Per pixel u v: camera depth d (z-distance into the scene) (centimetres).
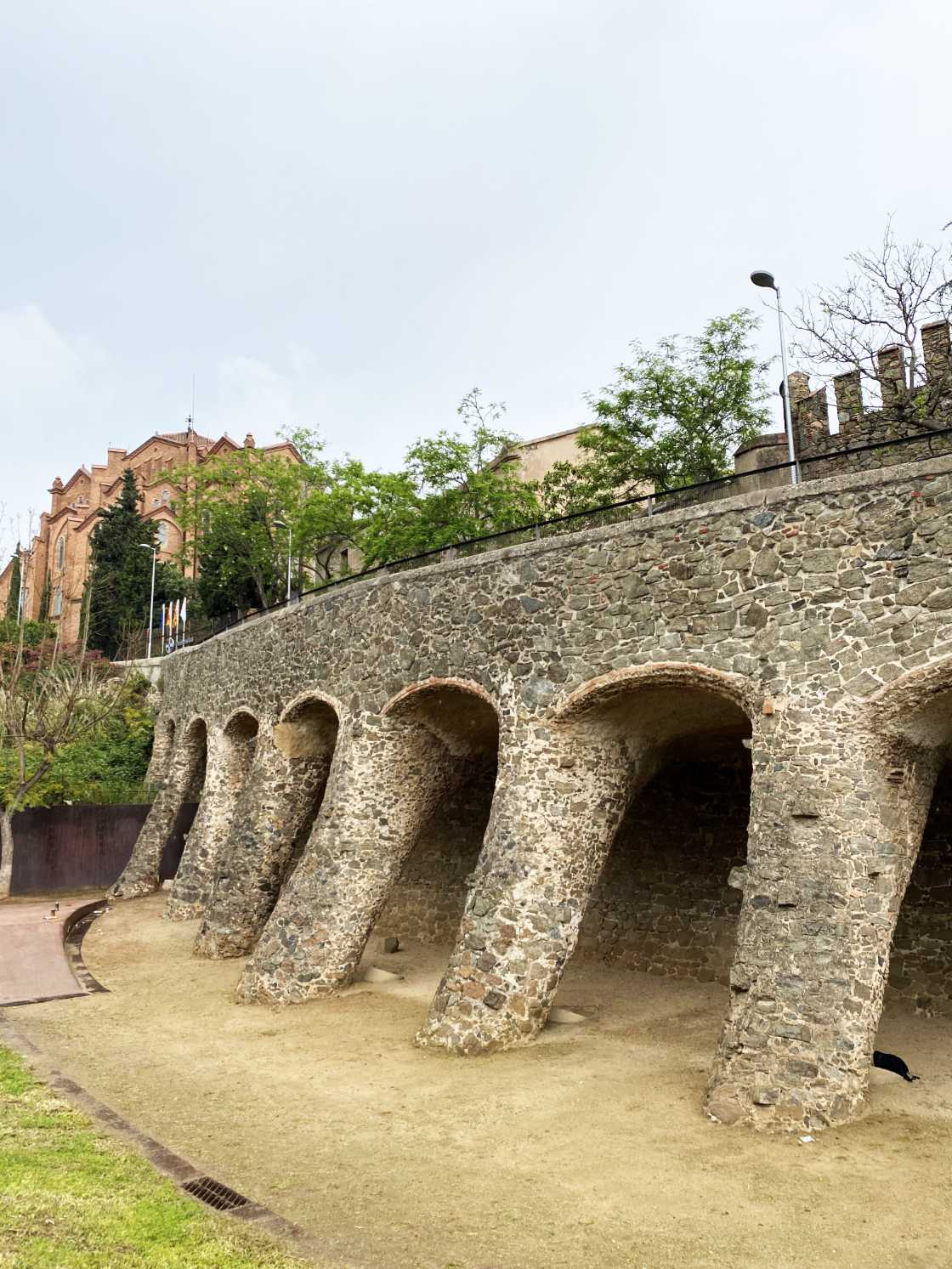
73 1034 1184
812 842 875
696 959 1380
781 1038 828
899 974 1162
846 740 884
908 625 866
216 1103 911
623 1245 612
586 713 1125
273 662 1828
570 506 2406
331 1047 1104
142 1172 702
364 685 1473
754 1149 759
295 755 1752
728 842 1390
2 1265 500
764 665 954
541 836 1114
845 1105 798
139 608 4509
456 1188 705
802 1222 636
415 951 1702
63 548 5475
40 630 4425
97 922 2048
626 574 1100
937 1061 972
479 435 2666
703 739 1298
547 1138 802
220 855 1775
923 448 1384
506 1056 1041
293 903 1384
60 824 2503
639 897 1482
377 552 2720
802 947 849
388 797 1424
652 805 1498
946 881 1141
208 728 2227
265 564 3862
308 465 3872
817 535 942
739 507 1009
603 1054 1038
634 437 2353
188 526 4166
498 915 1096
